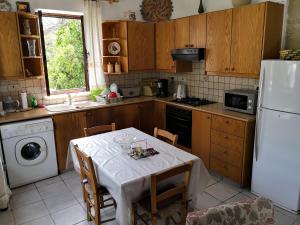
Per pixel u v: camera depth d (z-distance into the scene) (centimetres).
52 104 386
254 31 287
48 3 358
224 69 330
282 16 293
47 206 277
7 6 323
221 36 327
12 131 300
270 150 268
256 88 328
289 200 261
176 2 424
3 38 312
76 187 316
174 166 201
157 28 430
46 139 327
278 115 255
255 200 145
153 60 445
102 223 239
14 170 311
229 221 135
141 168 201
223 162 322
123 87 450
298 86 235
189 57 364
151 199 185
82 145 252
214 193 299
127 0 431
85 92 416
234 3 309
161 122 423
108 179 194
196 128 354
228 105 327
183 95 424
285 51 259
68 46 398
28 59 362
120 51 420
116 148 243
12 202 285
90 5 384
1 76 319
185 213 213
